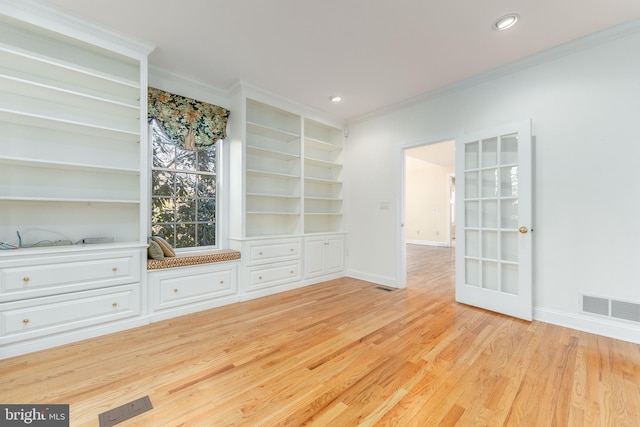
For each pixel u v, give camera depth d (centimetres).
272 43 251
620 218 228
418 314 285
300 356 202
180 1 200
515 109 282
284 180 412
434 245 872
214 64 288
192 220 336
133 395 158
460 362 193
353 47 257
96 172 262
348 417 142
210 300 302
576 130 247
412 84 327
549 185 262
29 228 233
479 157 304
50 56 233
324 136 467
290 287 376
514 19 217
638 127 221
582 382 170
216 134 337
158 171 310
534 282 270
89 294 228
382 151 409
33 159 211
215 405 150
